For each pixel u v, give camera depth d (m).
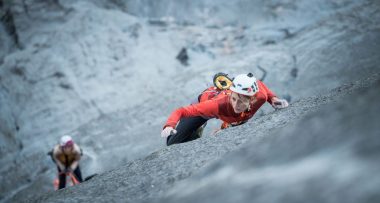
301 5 15.41
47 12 15.84
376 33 11.86
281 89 11.11
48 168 12.13
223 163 2.03
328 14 14.93
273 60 11.73
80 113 13.37
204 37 14.87
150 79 13.60
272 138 2.01
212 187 1.81
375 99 1.75
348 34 12.05
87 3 16.12
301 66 11.52
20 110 13.81
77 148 8.68
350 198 1.32
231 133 3.96
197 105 4.62
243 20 15.59
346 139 1.59
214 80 4.83
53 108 13.63
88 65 14.26
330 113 1.90
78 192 3.55
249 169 1.77
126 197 3.17
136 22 15.15
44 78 14.25
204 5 16.05
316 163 1.55
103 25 15.10
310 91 11.09
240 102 4.52
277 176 1.60
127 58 14.23
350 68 11.32
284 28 14.54
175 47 14.62
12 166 12.58
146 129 11.25
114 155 11.08
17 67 14.55
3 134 13.34
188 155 3.63
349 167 1.43
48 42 15.02
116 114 11.95
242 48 14.05
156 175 3.40
